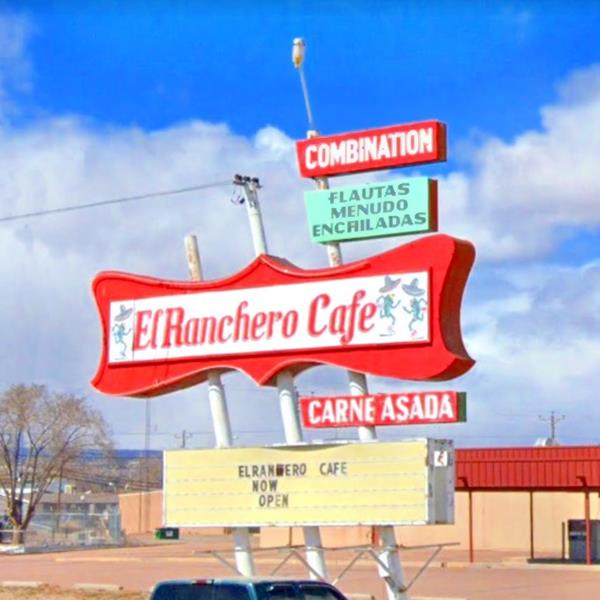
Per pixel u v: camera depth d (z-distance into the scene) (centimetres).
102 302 2742
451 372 2336
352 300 2439
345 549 2480
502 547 6544
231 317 2583
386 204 2425
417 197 2394
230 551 6303
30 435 8675
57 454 8800
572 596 3647
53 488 12094
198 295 2627
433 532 6644
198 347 2612
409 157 2408
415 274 2372
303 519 2473
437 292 2347
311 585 1906
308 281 2495
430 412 2331
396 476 2389
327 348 2458
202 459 2603
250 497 2541
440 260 2348
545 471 5122
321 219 2494
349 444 2442
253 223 2588
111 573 4844
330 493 2453
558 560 5334
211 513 2580
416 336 2358
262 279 2556
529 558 5538
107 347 2725
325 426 2438
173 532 7750
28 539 7562
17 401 8606
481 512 6612
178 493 2622
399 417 2364
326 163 2505
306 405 2458
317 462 2473
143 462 13275
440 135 2392
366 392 2447
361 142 2467
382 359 2394
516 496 6550
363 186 2450
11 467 8631
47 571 5056
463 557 5703
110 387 2711
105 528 7869
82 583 4319
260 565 4900
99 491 12694
